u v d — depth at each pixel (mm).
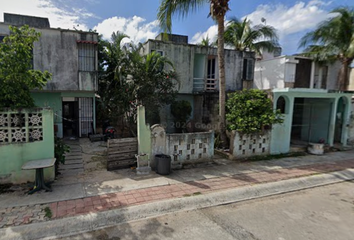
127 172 7035
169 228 4266
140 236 3984
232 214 4875
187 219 4613
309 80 17047
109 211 4652
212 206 5227
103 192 5586
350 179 7449
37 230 3986
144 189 5848
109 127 12297
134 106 11234
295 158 9602
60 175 6691
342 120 12070
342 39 13703
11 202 4930
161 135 7395
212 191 5852
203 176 6973
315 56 16078
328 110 11578
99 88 13430
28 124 5746
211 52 15430
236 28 18422
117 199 5227
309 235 4137
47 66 10828
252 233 4152
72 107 13211
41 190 5539
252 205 5344
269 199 5719
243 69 16656
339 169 8211
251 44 18531
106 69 13414
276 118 9281
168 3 9367
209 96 13969
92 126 12984
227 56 16031
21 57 5652
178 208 5035
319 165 8680
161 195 5512
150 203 5051
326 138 11688
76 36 11203
